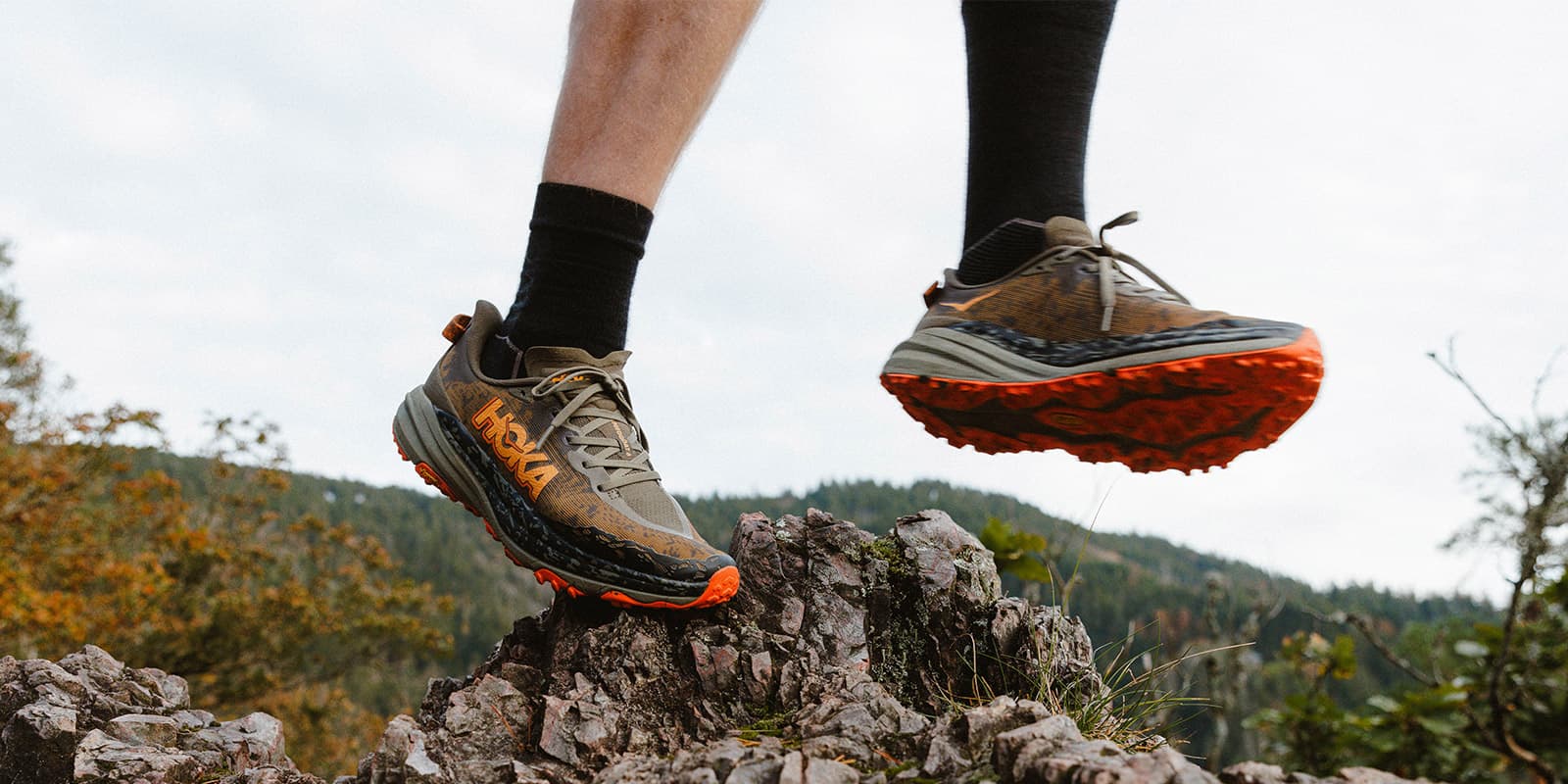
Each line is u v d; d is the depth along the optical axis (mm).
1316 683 4379
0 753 1536
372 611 13234
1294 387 1300
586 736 1338
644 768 1214
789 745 1294
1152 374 1319
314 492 65688
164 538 11727
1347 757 3924
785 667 1491
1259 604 5070
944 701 1584
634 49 1452
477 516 1676
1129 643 1695
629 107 1460
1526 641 3484
